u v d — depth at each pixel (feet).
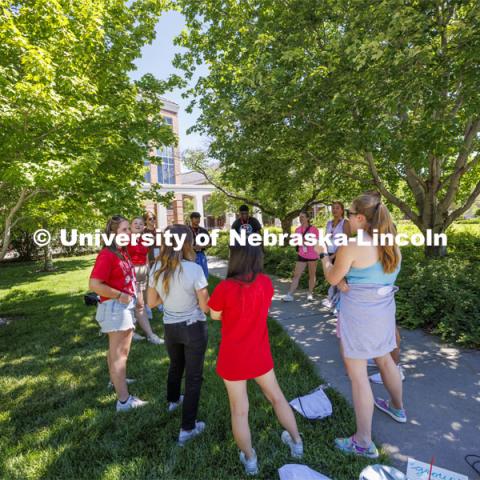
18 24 16.58
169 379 9.39
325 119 20.63
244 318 6.85
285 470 6.82
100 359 13.55
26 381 11.82
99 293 9.18
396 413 8.50
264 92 20.02
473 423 8.33
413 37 15.15
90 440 8.38
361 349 7.22
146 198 23.57
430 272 17.01
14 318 20.88
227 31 27.02
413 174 24.57
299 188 33.14
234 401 7.04
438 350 12.46
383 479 6.49
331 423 8.48
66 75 17.21
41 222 33.91
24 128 16.12
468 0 15.51
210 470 7.18
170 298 8.27
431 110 15.42
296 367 11.57
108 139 19.93
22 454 8.01
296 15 20.76
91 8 18.66
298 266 20.66
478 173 31.73
